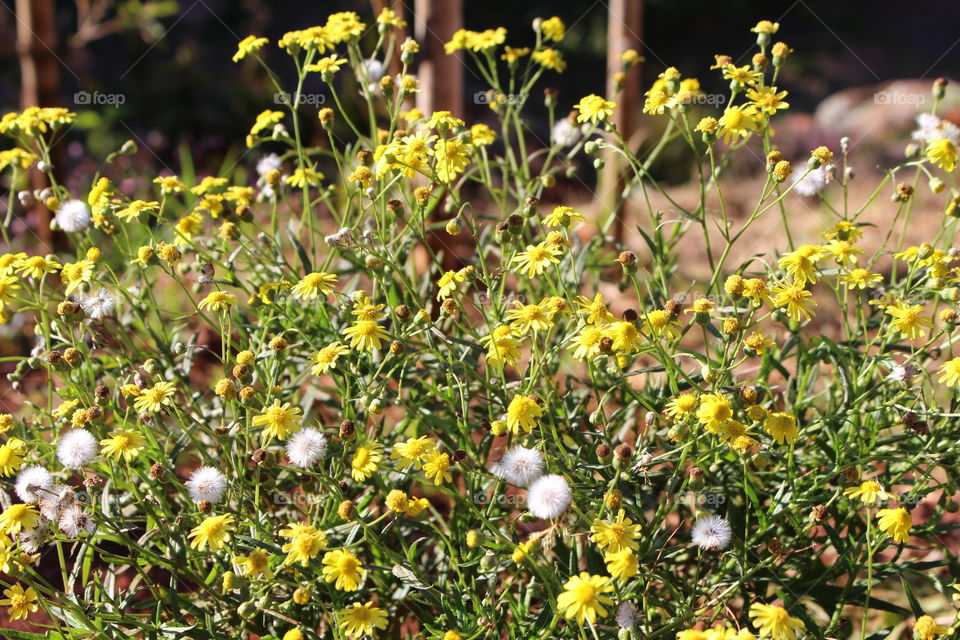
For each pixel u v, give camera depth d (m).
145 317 1.24
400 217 1.17
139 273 1.23
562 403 1.16
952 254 1.17
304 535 1.07
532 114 4.06
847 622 1.17
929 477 1.14
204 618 1.11
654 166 3.04
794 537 1.15
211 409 1.24
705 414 1.09
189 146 3.14
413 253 1.28
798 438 1.10
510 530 1.13
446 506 1.34
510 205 1.58
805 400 1.17
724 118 1.16
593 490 1.12
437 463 1.09
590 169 2.70
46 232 1.79
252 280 1.26
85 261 1.17
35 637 1.09
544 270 1.17
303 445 1.09
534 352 1.14
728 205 2.76
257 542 1.09
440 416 1.22
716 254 2.31
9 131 1.28
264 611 1.10
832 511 1.15
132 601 1.23
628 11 1.77
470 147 1.19
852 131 3.58
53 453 1.17
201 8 4.54
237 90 3.45
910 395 1.16
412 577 1.09
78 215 1.22
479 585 1.13
